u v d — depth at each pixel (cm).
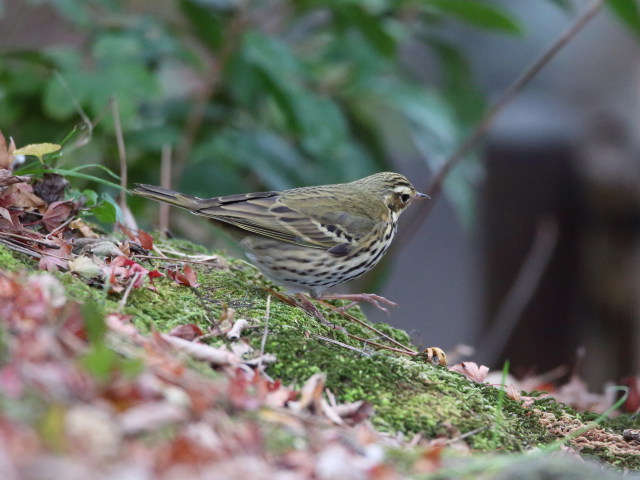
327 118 1288
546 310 1822
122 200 1106
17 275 737
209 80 1313
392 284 2462
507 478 611
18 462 481
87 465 499
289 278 1075
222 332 811
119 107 1212
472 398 823
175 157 1370
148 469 518
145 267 934
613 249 1806
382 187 1184
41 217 904
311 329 899
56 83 1202
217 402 644
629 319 1805
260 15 1373
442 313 2445
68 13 1288
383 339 999
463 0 1381
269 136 1388
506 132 1820
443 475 624
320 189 1142
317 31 1472
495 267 1861
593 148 1816
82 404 566
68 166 1162
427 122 1395
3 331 624
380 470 601
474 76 1538
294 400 728
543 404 936
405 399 788
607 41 1870
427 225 2484
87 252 882
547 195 1816
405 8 1472
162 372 648
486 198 1848
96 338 634
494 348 1703
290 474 580
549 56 1434
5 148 868
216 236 1370
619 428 936
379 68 1374
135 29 1340
